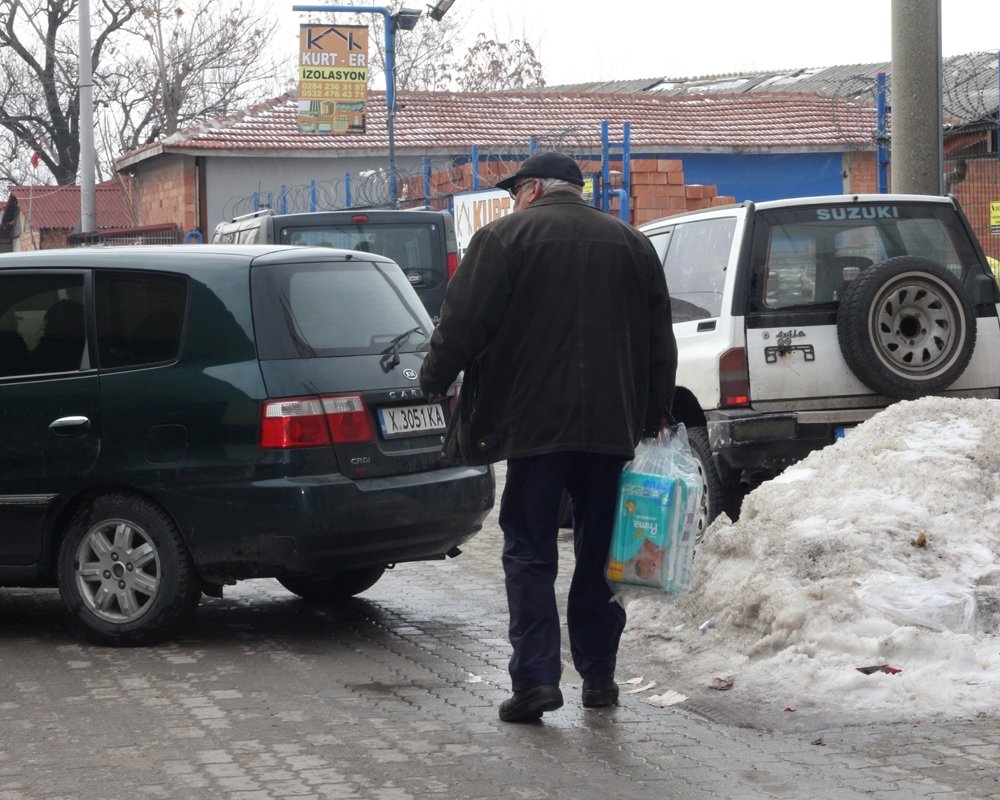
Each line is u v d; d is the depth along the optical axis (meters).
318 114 26.72
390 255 16.52
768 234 8.82
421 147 34.28
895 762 4.86
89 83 32.16
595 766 4.87
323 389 6.73
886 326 8.55
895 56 11.20
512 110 36.97
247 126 34.69
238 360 6.74
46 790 4.68
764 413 8.64
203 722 5.50
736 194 34.88
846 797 4.50
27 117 59.03
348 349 6.96
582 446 5.24
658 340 5.54
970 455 7.04
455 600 8.07
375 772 4.83
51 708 5.74
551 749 5.08
